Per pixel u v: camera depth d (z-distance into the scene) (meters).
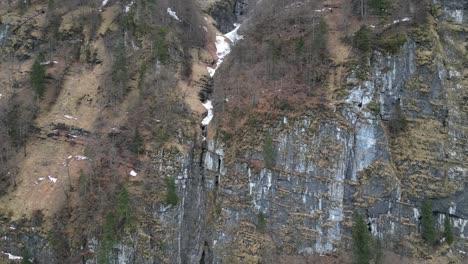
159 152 55.34
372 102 54.78
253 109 58.19
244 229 53.62
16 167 58.19
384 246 51.00
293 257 50.97
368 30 58.88
